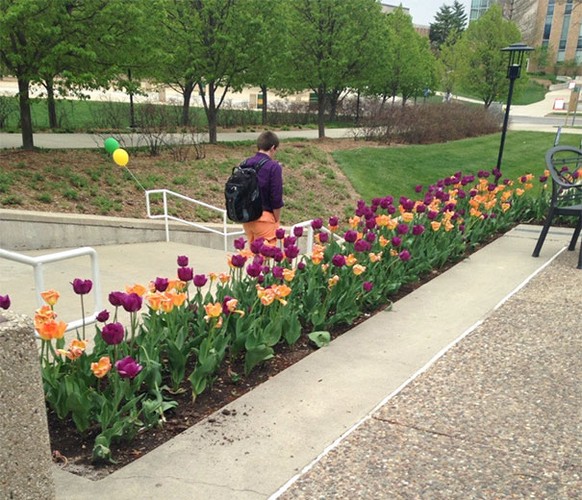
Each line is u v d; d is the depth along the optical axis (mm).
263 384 3617
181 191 12602
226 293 4246
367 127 23422
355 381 3670
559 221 8773
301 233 4973
